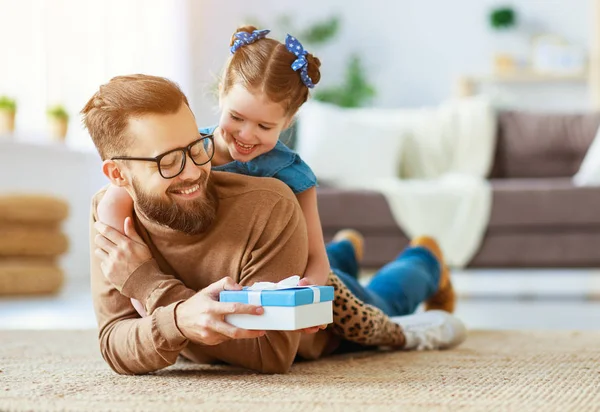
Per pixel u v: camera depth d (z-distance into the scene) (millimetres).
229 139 1468
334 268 1855
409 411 1048
